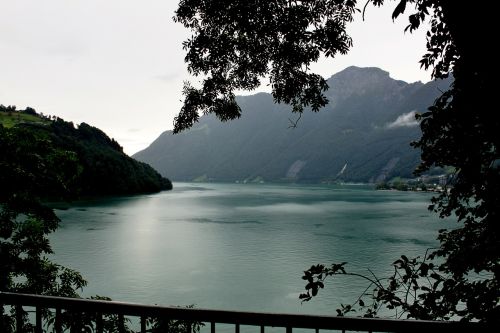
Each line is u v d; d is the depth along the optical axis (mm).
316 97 6625
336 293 28188
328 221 72500
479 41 3338
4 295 3723
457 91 3893
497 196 4125
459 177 4461
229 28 6477
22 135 12758
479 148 4121
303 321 3152
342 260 39406
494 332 2955
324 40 5875
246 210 95938
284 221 72688
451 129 4156
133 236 53875
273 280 32188
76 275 12938
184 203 118812
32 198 12484
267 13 5906
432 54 4594
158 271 34875
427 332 3045
